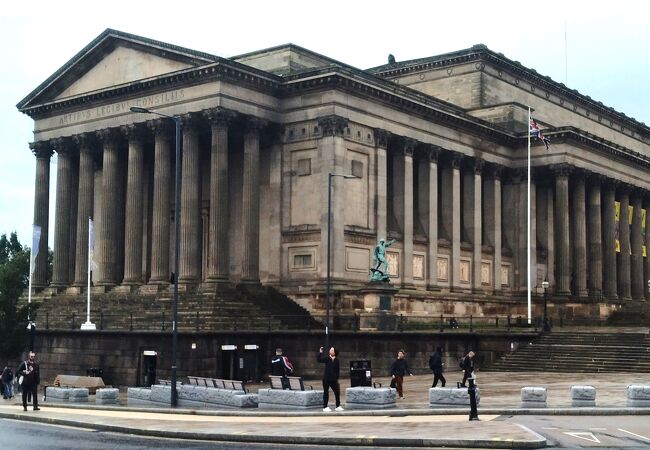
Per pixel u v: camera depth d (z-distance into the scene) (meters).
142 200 90.81
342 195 83.75
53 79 95.12
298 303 83.81
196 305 76.06
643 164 126.38
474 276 103.06
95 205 100.19
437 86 115.75
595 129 135.88
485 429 35.19
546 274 112.44
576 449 30.98
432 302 94.19
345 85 84.94
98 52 91.88
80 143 93.06
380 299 76.69
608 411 42.00
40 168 97.56
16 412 48.34
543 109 123.38
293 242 85.75
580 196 111.50
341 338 68.88
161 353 65.69
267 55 90.62
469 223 104.00
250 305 77.75
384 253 78.56
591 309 106.75
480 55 111.81
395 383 51.50
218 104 80.75
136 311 78.75
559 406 43.97
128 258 87.25
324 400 44.78
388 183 94.56
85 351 70.31
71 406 52.59
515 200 111.00
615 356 72.19
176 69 85.00
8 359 74.69
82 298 87.62
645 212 132.38
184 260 82.19
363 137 87.75
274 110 86.81
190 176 82.81
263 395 48.03
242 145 90.50
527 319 97.25
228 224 87.25
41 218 97.06
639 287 126.00
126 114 88.69
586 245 115.50
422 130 96.12
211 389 50.16
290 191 86.62
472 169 104.38
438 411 42.88
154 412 47.97
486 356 77.50
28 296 86.75
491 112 110.38
